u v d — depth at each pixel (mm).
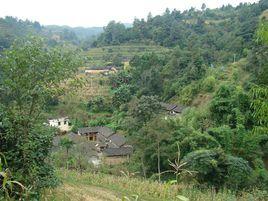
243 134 27188
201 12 122562
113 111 56344
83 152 33250
